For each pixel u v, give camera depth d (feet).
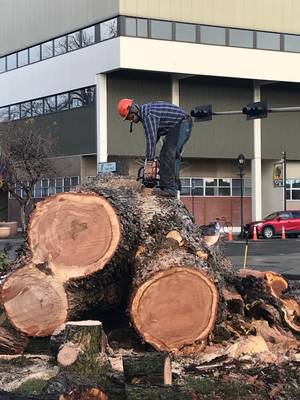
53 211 24.48
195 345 23.65
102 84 137.69
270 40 145.28
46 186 156.15
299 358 23.61
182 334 23.65
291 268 66.39
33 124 149.79
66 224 24.11
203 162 154.92
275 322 28.53
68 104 149.28
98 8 136.46
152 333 23.57
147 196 26.84
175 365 22.03
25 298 23.59
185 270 23.75
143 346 24.32
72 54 145.18
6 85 169.37
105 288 24.29
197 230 27.58
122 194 26.00
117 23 131.75
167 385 18.16
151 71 135.95
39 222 24.43
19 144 135.23
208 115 84.84
